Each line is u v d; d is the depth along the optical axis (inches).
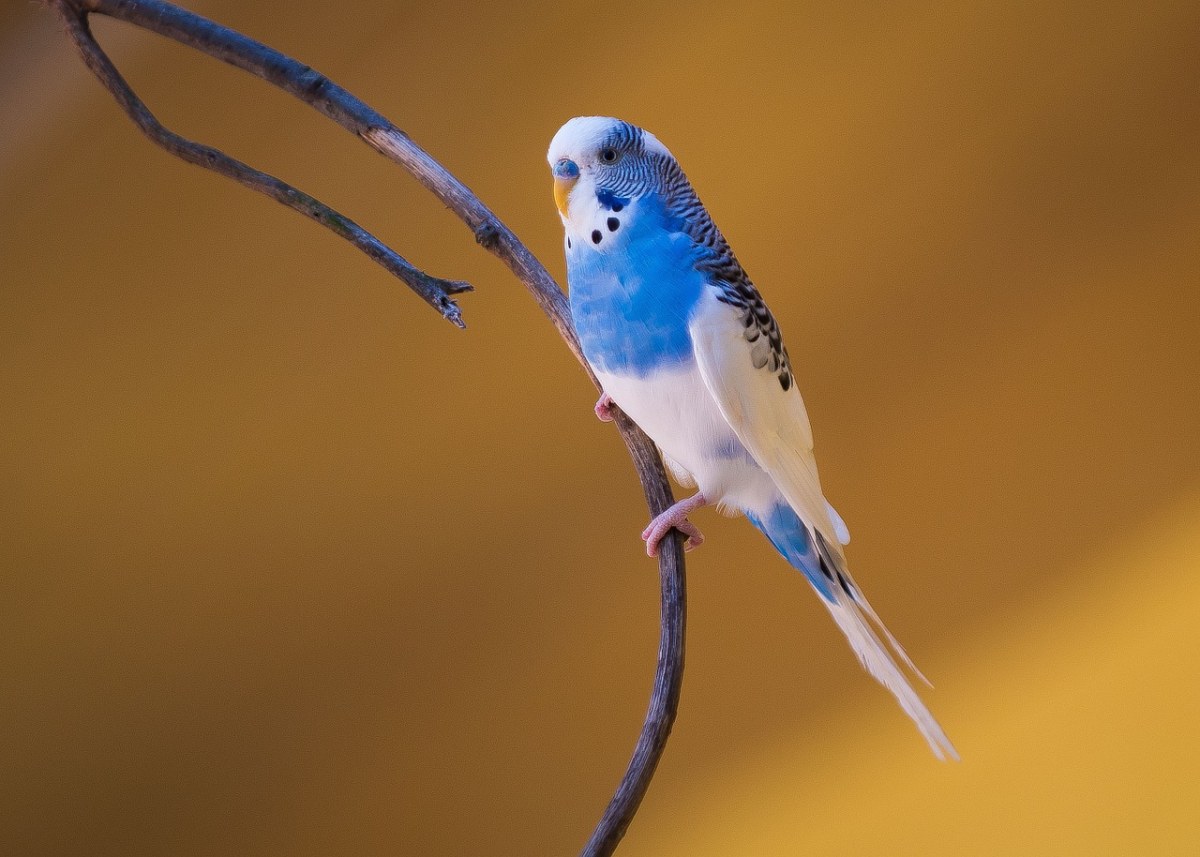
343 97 160.1
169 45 320.5
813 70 269.3
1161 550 186.2
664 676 158.4
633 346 160.1
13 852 183.2
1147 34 254.4
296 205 159.5
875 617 160.7
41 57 331.3
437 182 160.4
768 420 160.2
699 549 201.0
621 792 157.6
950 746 160.1
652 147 160.2
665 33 283.7
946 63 262.2
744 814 172.1
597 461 222.7
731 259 160.4
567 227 160.2
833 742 176.9
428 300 159.2
